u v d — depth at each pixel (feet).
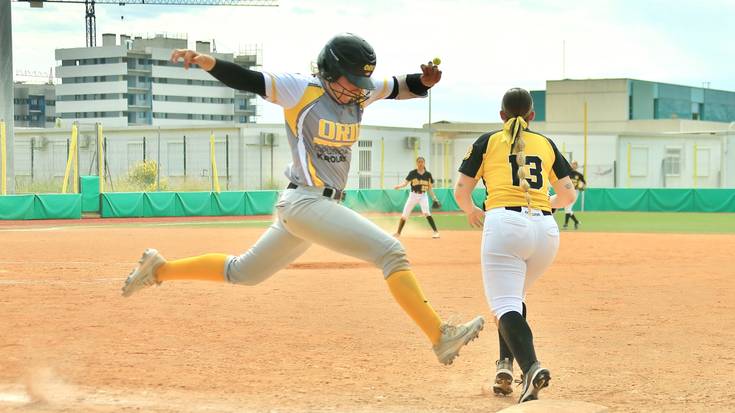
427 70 26.89
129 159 278.46
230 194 194.70
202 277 27.04
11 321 42.78
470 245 97.40
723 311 47.06
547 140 28.07
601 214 204.03
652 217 185.47
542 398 27.78
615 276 64.90
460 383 30.45
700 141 319.88
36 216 167.94
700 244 98.58
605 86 398.83
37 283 58.90
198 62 23.22
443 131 286.25
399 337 38.99
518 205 26.86
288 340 38.11
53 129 287.89
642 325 42.45
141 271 27.25
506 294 26.73
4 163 171.01
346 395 28.37
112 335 39.09
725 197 219.61
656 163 311.68
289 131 25.05
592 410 22.12
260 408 26.58
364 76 24.53
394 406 26.96
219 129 263.49
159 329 40.75
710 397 28.02
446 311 47.06
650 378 30.81
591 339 38.60
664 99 425.69
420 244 99.04
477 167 27.81
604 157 302.04
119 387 29.25
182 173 270.87
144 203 183.21
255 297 52.13
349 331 40.50
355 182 256.11
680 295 53.78
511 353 28.60
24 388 28.99
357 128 25.59
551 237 27.32
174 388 29.19
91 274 64.90
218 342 37.55
